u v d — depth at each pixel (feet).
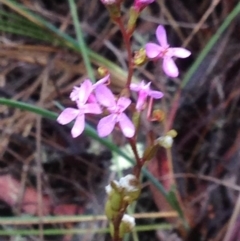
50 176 0.70
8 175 0.69
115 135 0.68
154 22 0.78
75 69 0.76
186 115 0.71
